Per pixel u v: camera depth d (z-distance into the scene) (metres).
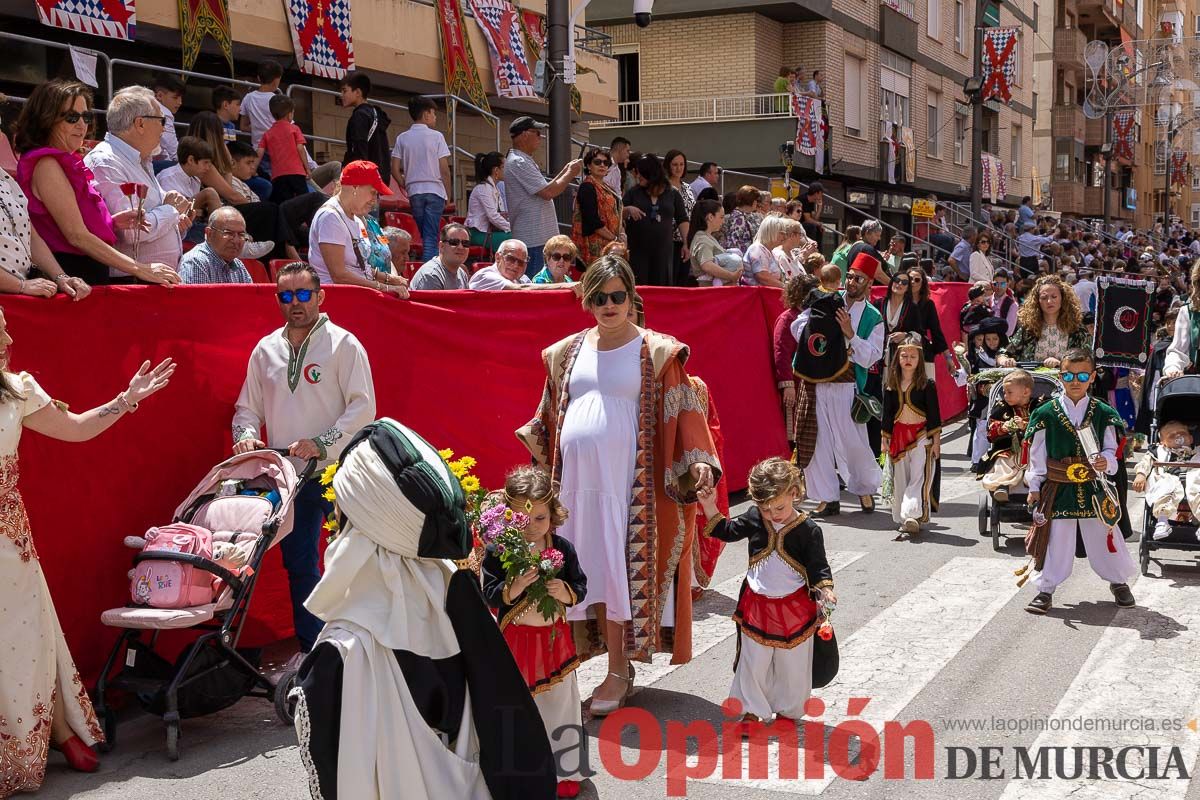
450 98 14.68
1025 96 44.94
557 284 9.03
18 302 5.37
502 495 4.96
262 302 6.52
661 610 5.80
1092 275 27.52
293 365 6.02
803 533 5.45
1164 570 8.42
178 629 5.60
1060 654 6.44
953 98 35.81
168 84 9.69
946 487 11.74
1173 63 39.12
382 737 3.75
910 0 32.06
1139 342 12.33
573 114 18.58
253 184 9.84
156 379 5.32
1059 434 7.30
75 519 5.64
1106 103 39.75
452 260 9.15
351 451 3.89
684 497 5.79
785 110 25.33
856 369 10.31
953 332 16.45
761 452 11.38
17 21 11.87
